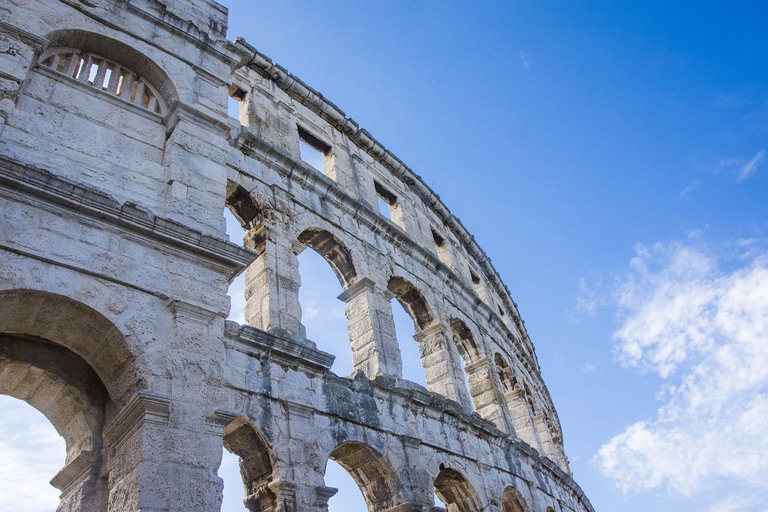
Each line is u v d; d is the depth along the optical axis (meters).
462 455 23.81
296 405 18.12
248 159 24.28
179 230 15.30
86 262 13.62
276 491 16.50
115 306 13.62
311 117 31.33
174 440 12.75
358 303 25.39
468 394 27.48
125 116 17.66
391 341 24.56
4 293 12.45
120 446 13.21
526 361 42.25
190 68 20.00
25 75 15.62
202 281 15.32
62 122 16.02
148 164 17.06
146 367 13.36
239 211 23.61
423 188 37.69
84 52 18.41
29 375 15.16
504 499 27.09
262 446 17.27
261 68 29.72
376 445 20.06
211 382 14.12
